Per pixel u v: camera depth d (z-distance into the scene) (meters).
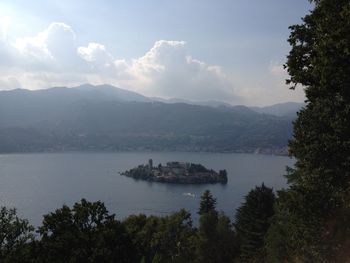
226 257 65.81
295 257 26.97
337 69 18.78
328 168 21.20
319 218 22.69
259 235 53.72
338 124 20.14
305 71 22.27
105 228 36.59
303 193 22.95
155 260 63.53
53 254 34.00
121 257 35.66
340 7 19.91
